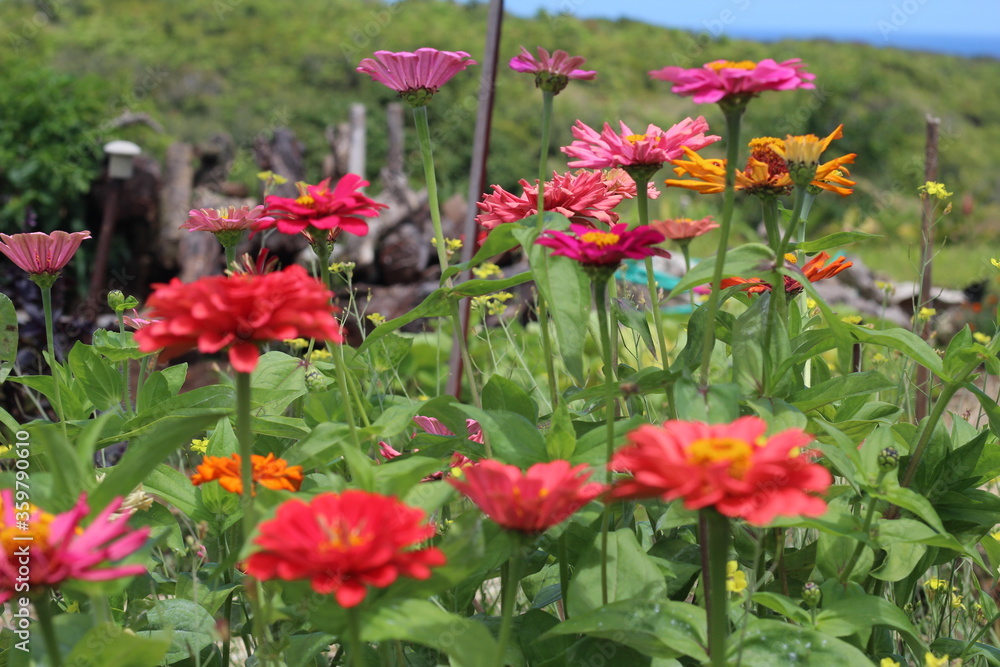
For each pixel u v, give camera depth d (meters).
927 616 2.02
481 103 2.46
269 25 19.83
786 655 1.12
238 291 0.98
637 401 1.71
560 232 1.23
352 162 7.27
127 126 8.59
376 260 6.59
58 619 1.18
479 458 1.54
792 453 1.12
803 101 13.63
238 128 15.52
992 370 1.37
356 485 1.13
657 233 1.12
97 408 1.77
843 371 1.75
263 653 1.22
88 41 18.05
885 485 1.21
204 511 1.50
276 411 1.75
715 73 1.13
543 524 1.00
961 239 10.50
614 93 17.95
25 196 6.54
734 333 1.41
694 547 1.48
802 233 1.76
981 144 19.50
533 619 1.36
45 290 1.60
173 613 1.41
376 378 2.03
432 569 1.05
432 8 22.12
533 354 3.00
